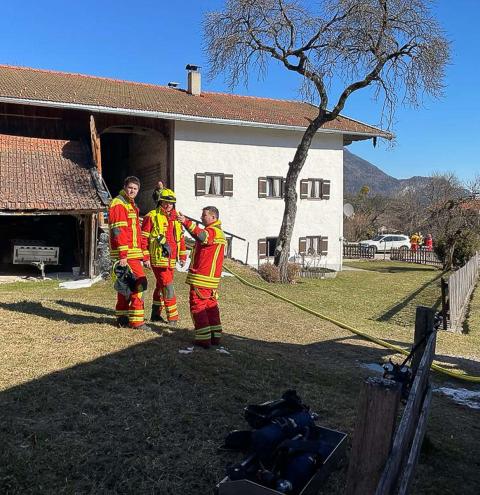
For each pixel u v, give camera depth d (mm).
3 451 3176
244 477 2941
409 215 57281
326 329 9273
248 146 20875
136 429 3676
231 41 17109
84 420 3713
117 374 4609
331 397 4996
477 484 3705
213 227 5875
